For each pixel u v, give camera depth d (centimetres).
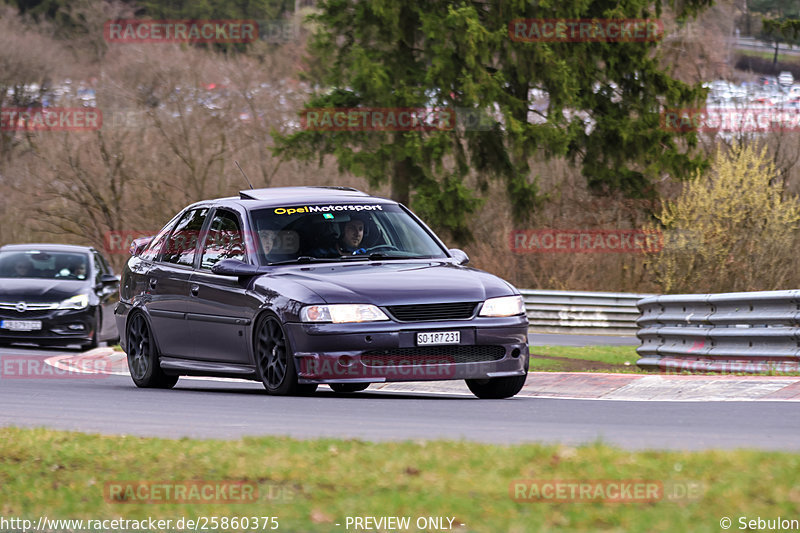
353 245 4028
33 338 7231
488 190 14100
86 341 7331
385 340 3566
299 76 15450
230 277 3978
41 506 2111
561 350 6988
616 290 13700
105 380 4944
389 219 4162
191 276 4184
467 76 12719
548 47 12950
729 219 11831
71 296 7338
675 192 15488
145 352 4434
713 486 1966
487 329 3662
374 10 12825
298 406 3400
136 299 4494
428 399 3712
